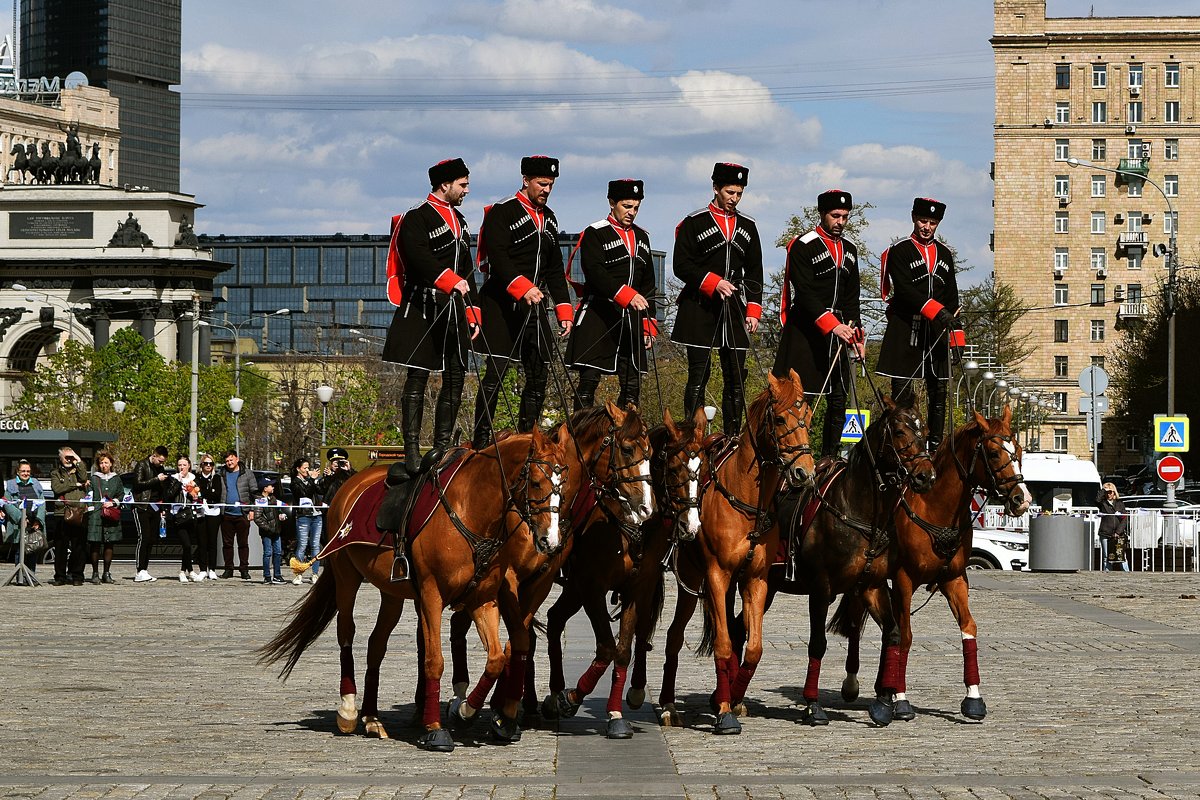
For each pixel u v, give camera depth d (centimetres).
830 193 1692
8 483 3697
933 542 1595
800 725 1584
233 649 2289
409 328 1530
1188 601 3172
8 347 13312
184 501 3828
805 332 1692
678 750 1432
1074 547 4103
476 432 1581
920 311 1766
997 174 14225
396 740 1488
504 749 1438
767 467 1491
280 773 1301
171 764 1342
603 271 1630
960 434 1605
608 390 3372
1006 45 14175
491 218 1593
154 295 13250
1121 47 14038
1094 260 14138
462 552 1412
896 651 1605
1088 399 5009
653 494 1471
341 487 1594
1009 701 1742
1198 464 8919
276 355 15312
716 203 1666
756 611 1534
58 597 3281
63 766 1328
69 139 13662
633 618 1529
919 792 1205
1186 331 9012
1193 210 14000
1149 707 1692
